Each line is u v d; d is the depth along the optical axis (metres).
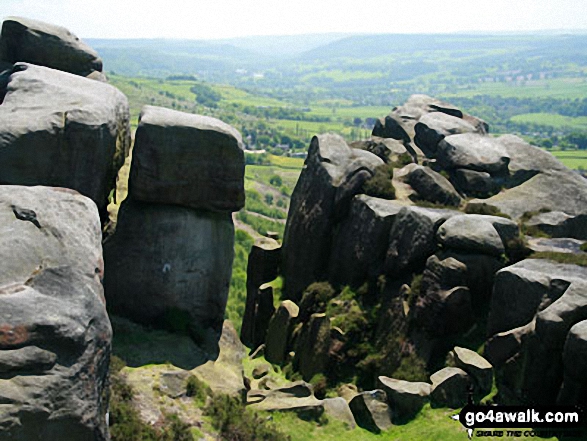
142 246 29.41
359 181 45.62
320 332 40.53
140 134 28.78
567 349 27.02
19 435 13.34
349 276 42.81
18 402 13.42
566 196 46.22
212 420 23.80
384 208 42.16
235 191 30.42
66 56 36.94
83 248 16.30
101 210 28.58
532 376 28.83
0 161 23.25
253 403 30.61
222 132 29.73
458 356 32.28
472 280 35.12
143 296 29.52
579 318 28.20
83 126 24.48
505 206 44.66
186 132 29.20
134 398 23.20
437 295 34.81
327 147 49.06
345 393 35.81
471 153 47.88
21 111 24.47
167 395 24.31
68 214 16.94
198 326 30.27
